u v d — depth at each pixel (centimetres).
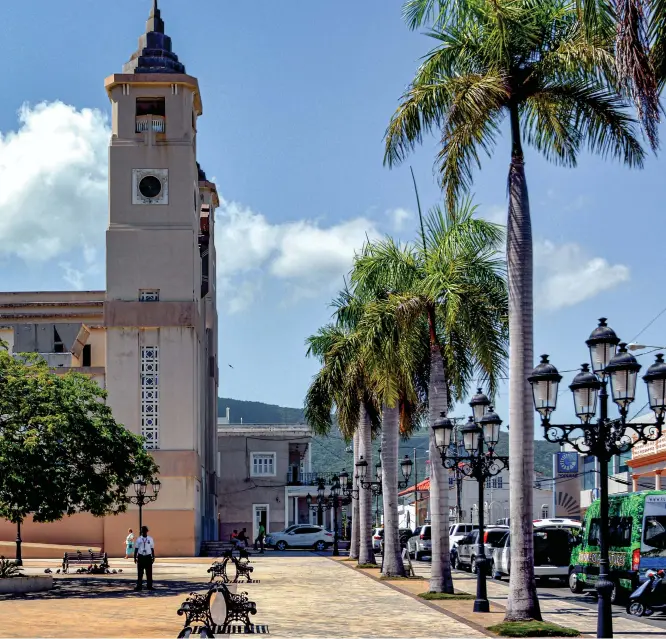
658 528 2577
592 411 1709
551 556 3291
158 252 5753
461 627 2047
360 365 3512
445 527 2819
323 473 8419
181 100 5866
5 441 2995
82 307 6391
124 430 3422
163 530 5550
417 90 2127
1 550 5231
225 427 8200
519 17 2055
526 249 2069
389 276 2856
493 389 2538
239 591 3048
